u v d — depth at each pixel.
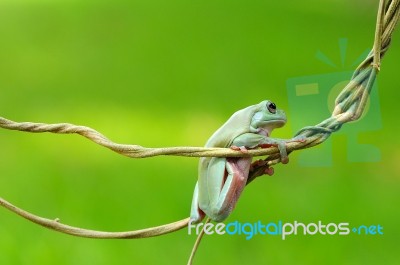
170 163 14.56
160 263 9.83
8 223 11.15
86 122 18.70
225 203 4.20
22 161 14.84
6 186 13.26
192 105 20.20
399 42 25.86
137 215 11.56
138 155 4.05
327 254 10.12
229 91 21.89
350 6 32.88
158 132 17.81
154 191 12.84
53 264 9.91
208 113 19.45
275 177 13.48
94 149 15.44
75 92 21.73
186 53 26.83
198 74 23.97
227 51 27.03
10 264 9.93
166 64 25.31
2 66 24.67
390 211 11.90
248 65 25.12
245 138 4.29
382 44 4.42
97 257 9.92
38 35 29.20
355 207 12.02
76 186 13.21
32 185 13.31
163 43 28.19
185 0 34.09
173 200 12.24
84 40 28.59
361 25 30.47
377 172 14.20
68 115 19.36
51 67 24.77
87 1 35.16
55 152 15.36
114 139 17.06
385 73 23.36
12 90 21.91
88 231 4.07
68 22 31.30
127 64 25.31
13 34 29.20
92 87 22.50
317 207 11.95
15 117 19.47
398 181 13.73
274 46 27.55
